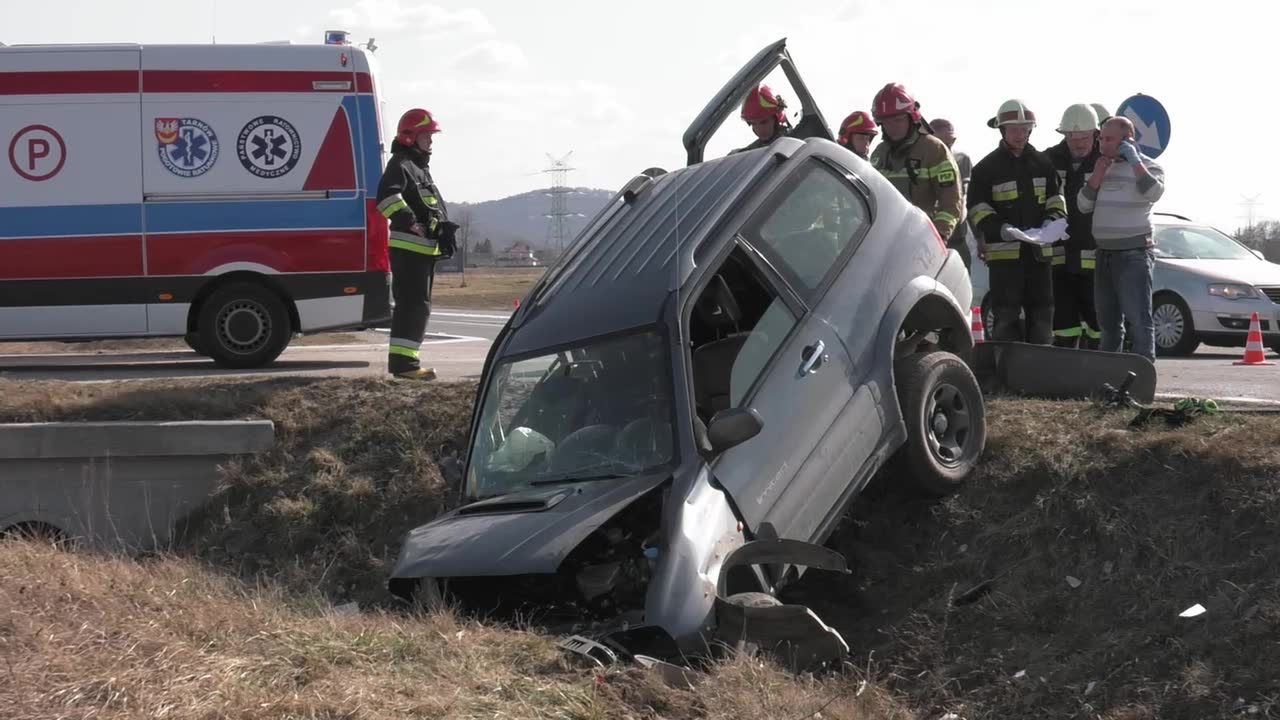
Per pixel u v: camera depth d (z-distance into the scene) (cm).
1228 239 1595
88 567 620
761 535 625
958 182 949
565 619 612
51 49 1277
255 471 979
